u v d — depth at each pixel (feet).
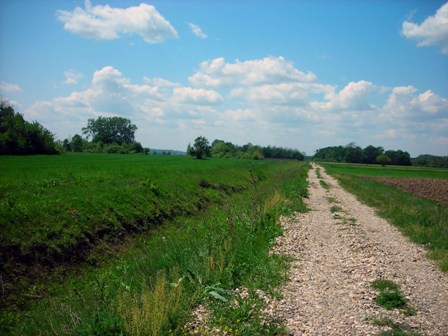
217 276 31.04
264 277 32.86
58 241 43.57
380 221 67.56
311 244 48.03
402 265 39.34
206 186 99.81
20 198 49.24
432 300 29.35
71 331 22.93
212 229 50.16
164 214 67.62
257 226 50.65
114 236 52.08
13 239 39.60
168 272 32.86
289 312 26.16
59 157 183.32
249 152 446.19
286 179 162.20
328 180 186.19
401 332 22.95
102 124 478.59
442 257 42.06
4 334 29.35
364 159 590.14
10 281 35.96
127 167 110.01
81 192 58.65
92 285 36.29
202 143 278.46
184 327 22.98
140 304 24.52
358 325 24.23
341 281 33.30
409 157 537.24
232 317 24.23
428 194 126.31
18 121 213.25
